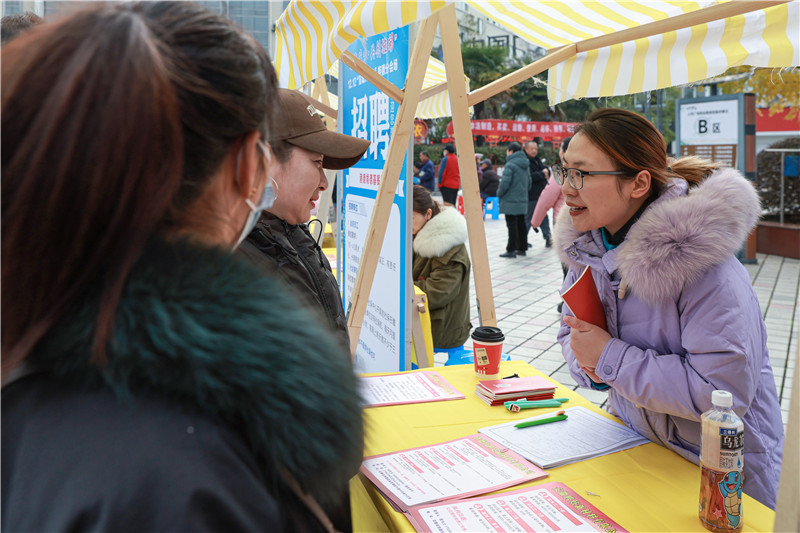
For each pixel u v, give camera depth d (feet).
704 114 28.12
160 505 1.49
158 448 1.55
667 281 4.65
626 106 47.34
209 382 1.61
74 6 1.77
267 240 4.87
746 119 26.66
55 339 1.65
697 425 4.88
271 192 2.41
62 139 1.59
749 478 4.92
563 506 4.14
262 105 2.00
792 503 2.54
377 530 4.45
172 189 1.71
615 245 5.47
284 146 5.13
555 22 6.66
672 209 4.73
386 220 7.87
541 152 99.60
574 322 5.06
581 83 8.30
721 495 3.82
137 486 1.50
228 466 1.61
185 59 1.79
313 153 5.37
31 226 1.61
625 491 4.37
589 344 5.04
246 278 1.87
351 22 5.31
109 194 1.61
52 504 1.50
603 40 7.12
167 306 1.66
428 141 111.34
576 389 12.66
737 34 6.74
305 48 6.64
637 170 5.08
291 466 1.71
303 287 4.98
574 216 5.46
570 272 6.03
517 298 21.34
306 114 5.33
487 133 84.74
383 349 9.70
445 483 4.48
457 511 4.07
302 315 1.91
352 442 1.88
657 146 5.12
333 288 5.50
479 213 7.79
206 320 1.68
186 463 1.55
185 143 1.80
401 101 7.71
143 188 1.65
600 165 5.11
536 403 6.05
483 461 4.84
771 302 19.29
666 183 5.21
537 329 17.26
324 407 1.77
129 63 1.63
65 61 1.64
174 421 1.60
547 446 5.09
